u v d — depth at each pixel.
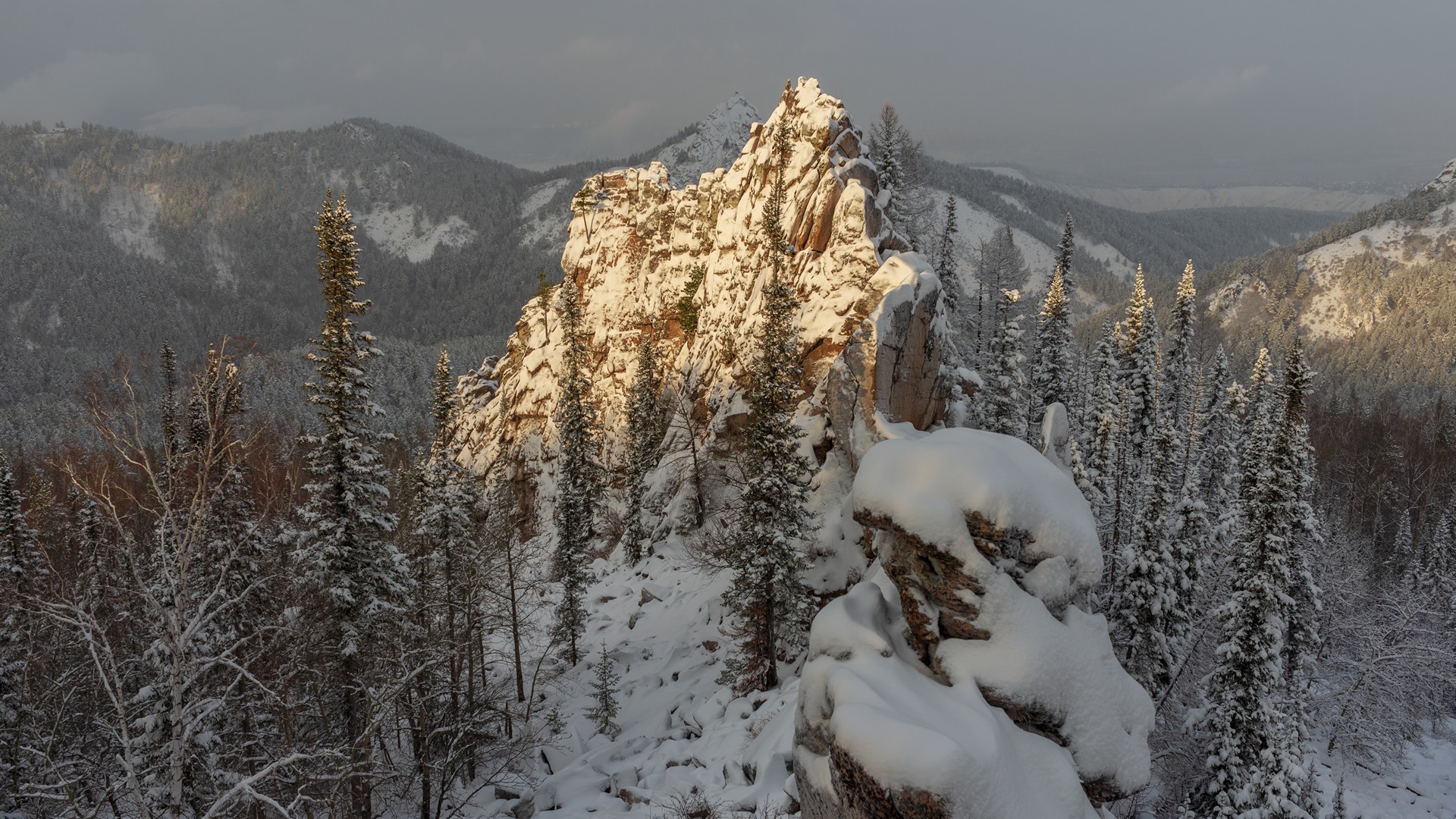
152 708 20.00
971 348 59.03
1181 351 63.00
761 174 58.28
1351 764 38.75
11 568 30.00
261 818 21.84
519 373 85.62
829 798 15.88
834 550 36.75
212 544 18.83
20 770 20.69
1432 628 46.59
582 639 46.41
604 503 66.19
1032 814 14.00
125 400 12.02
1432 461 83.69
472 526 35.47
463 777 31.56
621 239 79.31
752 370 45.88
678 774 26.67
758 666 33.03
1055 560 16.81
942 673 16.53
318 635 23.58
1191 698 37.56
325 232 25.06
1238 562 28.16
